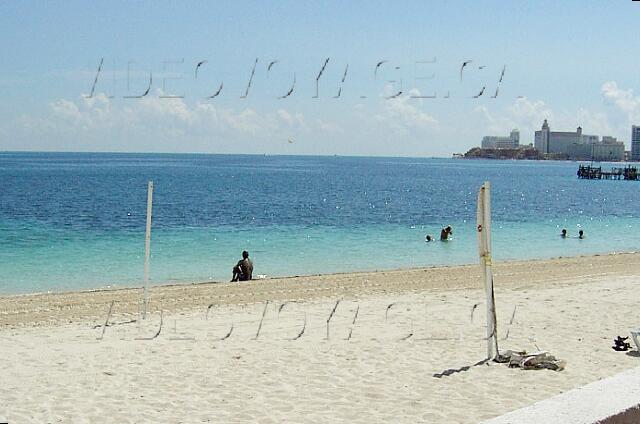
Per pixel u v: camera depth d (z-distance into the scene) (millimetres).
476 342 12109
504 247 33375
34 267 24594
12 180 88812
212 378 9711
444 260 28359
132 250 29078
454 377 9758
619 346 11633
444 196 77562
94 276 23016
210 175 119312
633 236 39094
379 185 99812
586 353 11352
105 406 8469
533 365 10273
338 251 30375
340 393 9000
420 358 10891
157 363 10562
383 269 25750
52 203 53781
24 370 10133
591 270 23750
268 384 9422
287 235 36000
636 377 4160
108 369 10195
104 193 67062
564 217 54094
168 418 8031
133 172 123188
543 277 21922
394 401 8648
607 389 3941
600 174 143625
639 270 23859
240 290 18922
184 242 32156
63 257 26891
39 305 16516
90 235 34062
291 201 62938
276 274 24422
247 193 73625
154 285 21219
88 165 164375
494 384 9398
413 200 69438
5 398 8766
